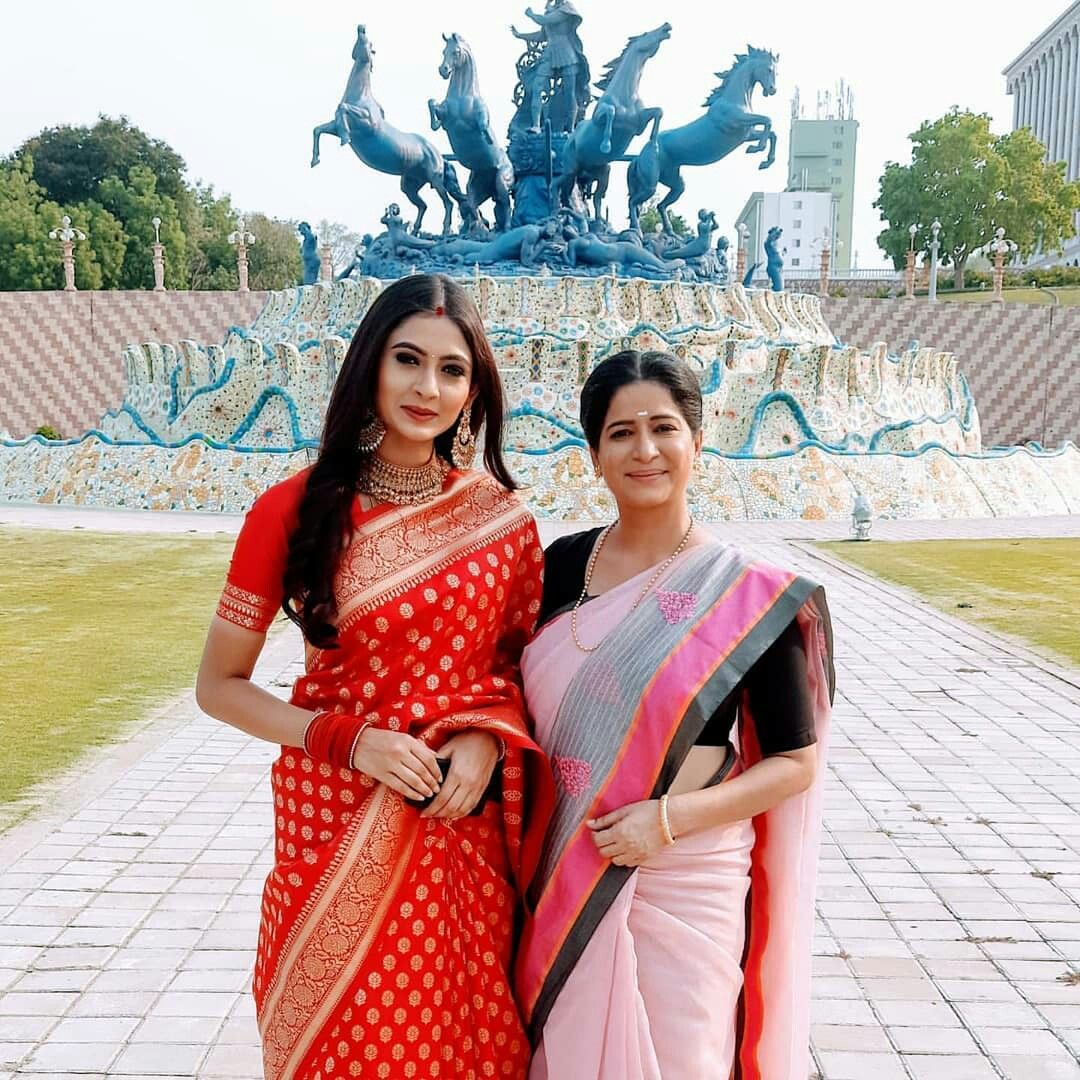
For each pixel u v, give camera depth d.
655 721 2.47
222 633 2.56
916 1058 3.76
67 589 13.13
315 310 26.62
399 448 2.58
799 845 2.66
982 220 58.12
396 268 27.47
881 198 61.41
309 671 2.64
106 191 54.78
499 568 2.61
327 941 2.41
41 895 4.95
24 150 56.28
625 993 2.43
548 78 29.56
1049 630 11.36
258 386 25.12
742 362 24.95
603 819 2.47
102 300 38.59
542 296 24.88
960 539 19.36
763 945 2.67
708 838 2.54
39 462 25.50
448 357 2.51
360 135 26.42
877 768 6.97
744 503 22.67
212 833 5.71
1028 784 6.67
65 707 8.02
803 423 23.77
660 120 27.72
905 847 5.66
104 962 4.34
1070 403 37.91
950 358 28.56
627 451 2.64
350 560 2.47
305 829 2.51
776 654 2.60
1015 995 4.18
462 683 2.56
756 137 27.42
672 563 2.68
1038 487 25.91
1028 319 38.09
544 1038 2.52
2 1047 3.74
